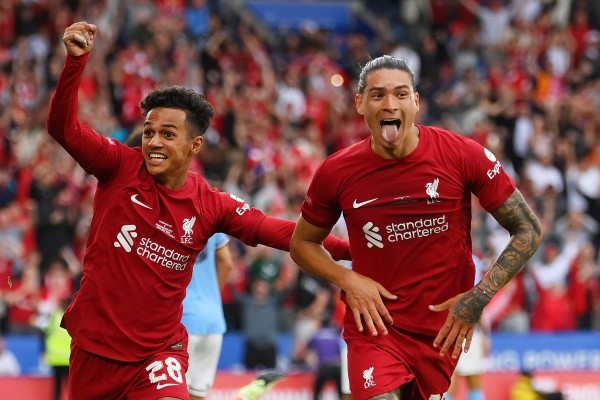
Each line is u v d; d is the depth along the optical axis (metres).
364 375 16.14
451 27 60.75
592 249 43.53
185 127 16.23
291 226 17.14
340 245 17.50
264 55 52.97
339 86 52.41
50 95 44.38
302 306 38.09
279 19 62.75
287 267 38.78
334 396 32.94
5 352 34.34
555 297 41.41
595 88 55.66
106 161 16.09
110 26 50.69
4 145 42.56
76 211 39.34
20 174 40.19
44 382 30.56
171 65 49.38
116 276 16.11
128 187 16.12
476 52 57.16
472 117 51.12
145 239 16.16
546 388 34.44
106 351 16.17
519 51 57.47
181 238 16.34
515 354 38.78
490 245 41.62
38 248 38.25
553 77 56.25
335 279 16.36
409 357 16.25
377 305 16.03
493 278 15.98
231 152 44.34
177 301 16.56
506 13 60.81
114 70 47.03
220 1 58.09
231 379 32.22
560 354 39.22
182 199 16.38
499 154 48.75
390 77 15.77
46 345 31.25
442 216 15.95
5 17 49.09
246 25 57.25
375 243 16.12
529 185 46.28
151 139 16.12
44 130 42.69
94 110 44.50
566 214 45.97
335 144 49.16
